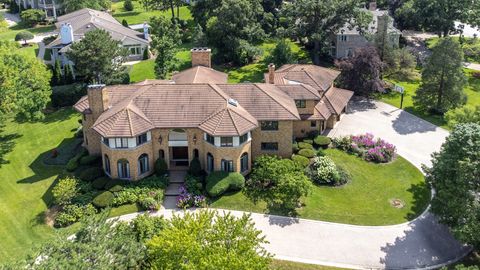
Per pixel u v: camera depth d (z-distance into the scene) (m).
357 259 43.19
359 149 59.97
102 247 32.47
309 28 85.00
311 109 60.88
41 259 33.16
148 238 38.00
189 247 31.20
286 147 56.34
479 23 98.19
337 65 75.25
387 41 80.00
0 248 44.62
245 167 53.84
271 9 105.69
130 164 51.56
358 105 74.19
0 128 69.31
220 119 51.59
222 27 86.75
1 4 145.12
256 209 49.00
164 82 63.09
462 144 43.94
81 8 113.19
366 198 51.56
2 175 57.00
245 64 89.12
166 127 52.28
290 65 72.81
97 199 48.72
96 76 72.38
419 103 73.25
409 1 110.06
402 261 43.19
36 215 49.03
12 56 66.31
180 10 126.38
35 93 65.44
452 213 43.38
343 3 82.88
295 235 45.72
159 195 49.94
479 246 42.03
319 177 53.59
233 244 33.09
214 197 50.28
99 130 50.72
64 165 58.28
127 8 129.62
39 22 121.88
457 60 69.44
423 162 58.50
